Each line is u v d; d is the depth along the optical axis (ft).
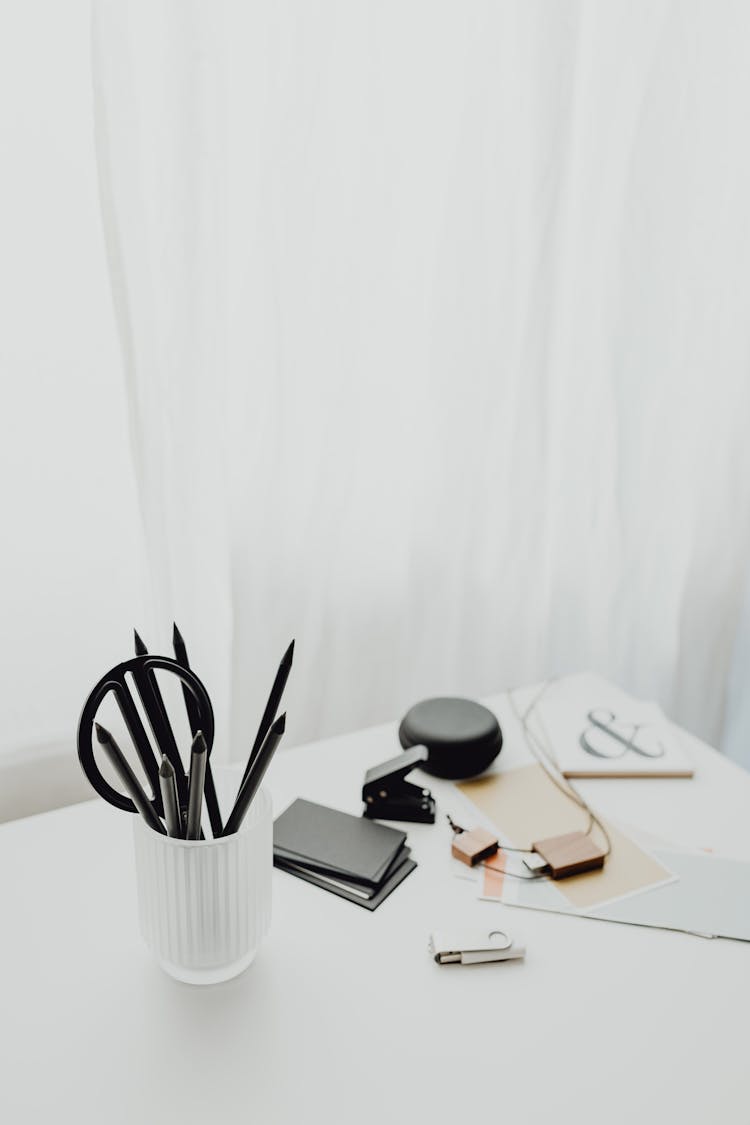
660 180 4.17
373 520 4.12
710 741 5.44
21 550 3.44
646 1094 1.93
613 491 4.58
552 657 4.81
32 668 3.56
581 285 4.22
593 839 2.77
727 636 5.26
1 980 2.19
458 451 4.15
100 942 2.32
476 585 4.41
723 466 4.89
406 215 3.82
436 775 3.09
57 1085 1.92
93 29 3.00
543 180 3.90
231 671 3.85
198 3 3.12
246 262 3.59
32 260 3.21
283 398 3.71
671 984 2.23
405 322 3.94
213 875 2.08
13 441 3.34
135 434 3.37
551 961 2.29
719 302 4.50
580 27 3.79
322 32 3.41
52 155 3.15
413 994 2.17
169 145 3.25
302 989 2.18
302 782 3.03
